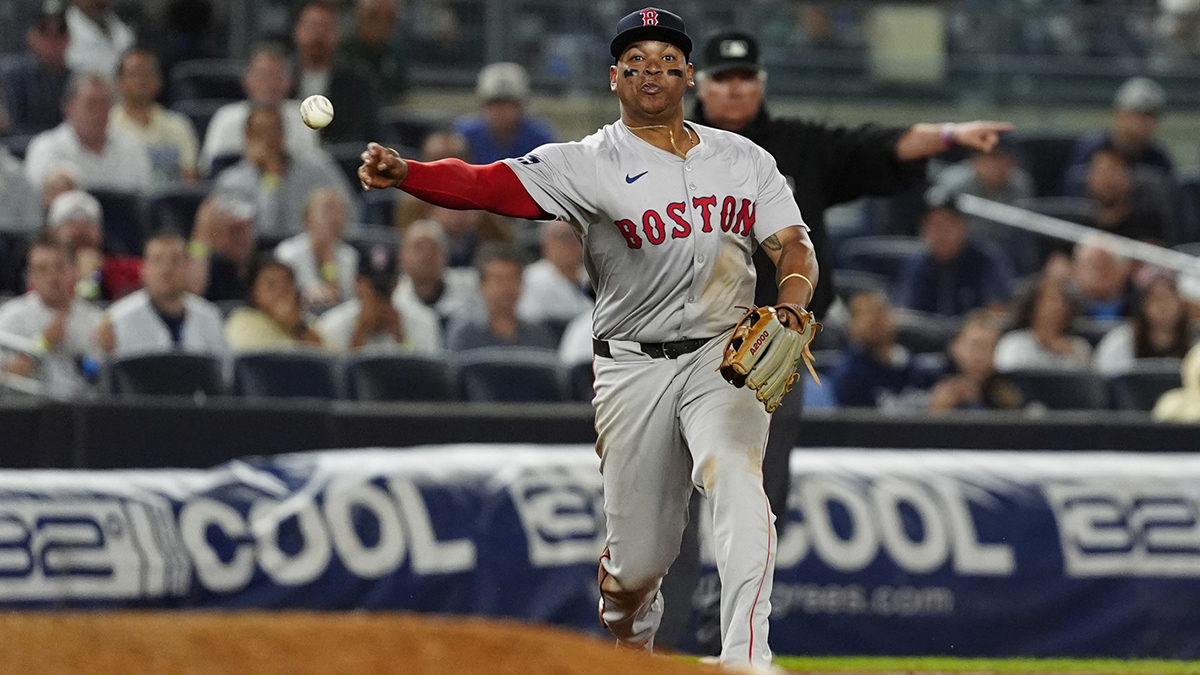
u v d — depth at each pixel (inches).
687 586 775.1
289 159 1499.8
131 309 1216.8
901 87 2169.0
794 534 1035.3
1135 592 1072.8
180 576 952.3
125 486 965.8
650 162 624.4
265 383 1186.6
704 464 615.5
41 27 1636.3
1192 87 2233.0
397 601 979.9
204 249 1357.0
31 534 929.5
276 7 1941.4
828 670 997.2
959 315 1588.3
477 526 1000.2
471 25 2038.6
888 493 1058.7
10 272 1353.3
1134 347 1455.5
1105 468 1101.1
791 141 812.6
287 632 485.4
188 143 1625.2
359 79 1704.0
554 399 1249.4
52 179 1398.9
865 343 1327.5
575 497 1023.0
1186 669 1039.0
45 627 486.6
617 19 2058.3
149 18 1897.1
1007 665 1034.7
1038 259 1768.0
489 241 1531.7
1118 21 2226.9
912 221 1888.5
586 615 1003.9
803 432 1141.7
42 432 1037.8
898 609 1043.3
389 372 1216.8
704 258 626.5
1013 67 2197.3
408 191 590.9
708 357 631.8
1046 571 1063.0
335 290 1359.5
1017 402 1318.9
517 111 1702.8
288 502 983.6
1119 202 1807.3
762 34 2138.3
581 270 1457.9
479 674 468.1
